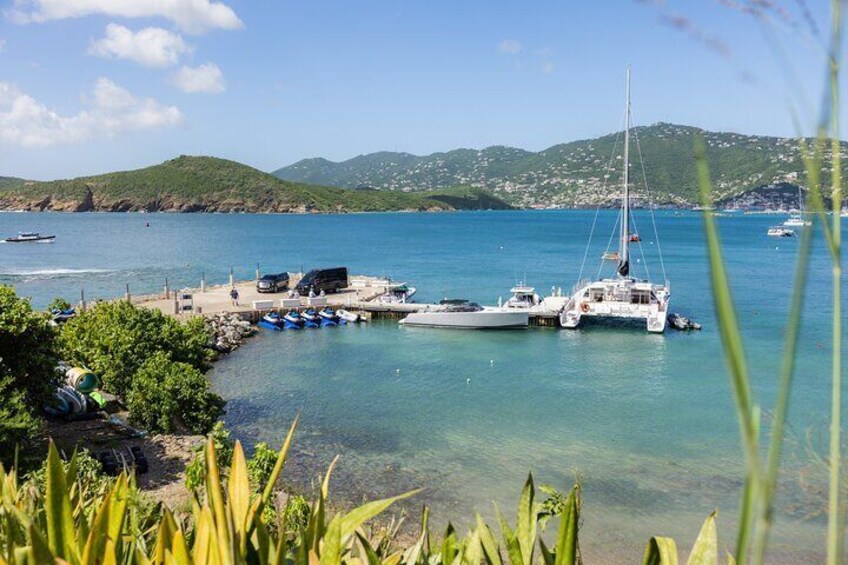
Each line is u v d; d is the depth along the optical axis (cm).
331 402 2862
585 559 1569
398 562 299
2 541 271
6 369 1777
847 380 2875
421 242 14250
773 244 13100
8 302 1880
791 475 1516
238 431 2486
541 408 2755
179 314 4556
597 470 2088
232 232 17400
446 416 2650
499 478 2036
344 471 2084
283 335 4481
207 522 211
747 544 94
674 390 3039
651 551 250
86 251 11494
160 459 1952
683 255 10988
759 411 95
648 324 4484
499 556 288
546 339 4316
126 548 292
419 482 2003
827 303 4891
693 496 1900
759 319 4641
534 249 12344
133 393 2262
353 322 4919
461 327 4666
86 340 2633
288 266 9256
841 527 108
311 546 252
